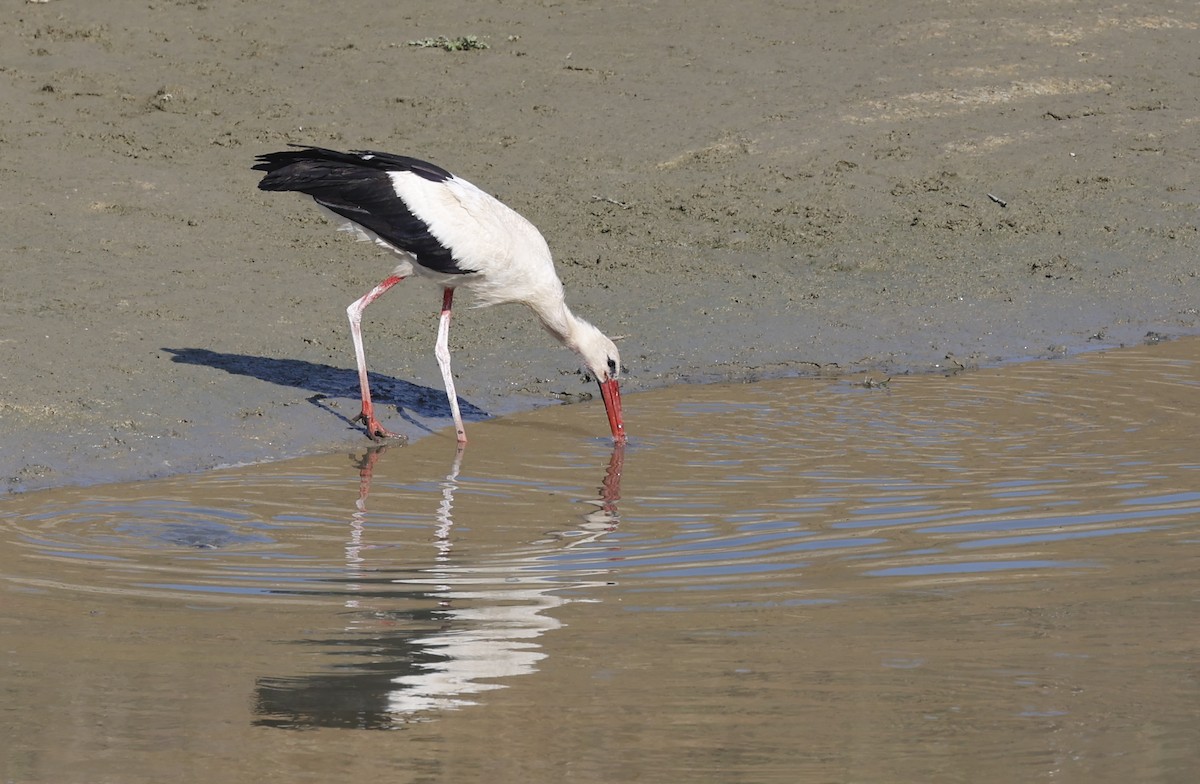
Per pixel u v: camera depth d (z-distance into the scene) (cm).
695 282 1812
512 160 2166
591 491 1147
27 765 652
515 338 1633
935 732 686
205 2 2711
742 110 2342
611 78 2453
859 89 2419
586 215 2003
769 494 1126
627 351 1616
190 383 1411
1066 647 790
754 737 681
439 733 687
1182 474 1159
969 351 1630
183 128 2189
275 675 754
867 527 1027
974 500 1094
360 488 1163
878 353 1620
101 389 1368
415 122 2270
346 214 1314
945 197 2089
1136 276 1861
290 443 1302
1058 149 2241
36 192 1914
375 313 1672
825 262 1888
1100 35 2653
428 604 871
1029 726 694
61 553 978
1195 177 2142
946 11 2756
